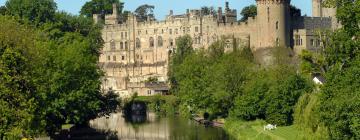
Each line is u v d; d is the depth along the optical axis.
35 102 83.38
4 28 87.19
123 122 181.75
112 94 150.50
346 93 73.94
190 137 134.75
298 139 100.50
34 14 189.75
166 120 185.25
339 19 83.94
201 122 170.62
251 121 138.25
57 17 192.12
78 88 120.94
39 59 94.62
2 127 76.50
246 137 122.56
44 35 139.50
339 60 84.69
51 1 193.75
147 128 159.50
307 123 94.88
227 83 157.50
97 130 148.12
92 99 129.88
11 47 83.06
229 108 157.25
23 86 82.12
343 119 71.12
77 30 194.62
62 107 112.81
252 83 143.00
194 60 189.88
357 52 82.69
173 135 140.62
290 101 127.50
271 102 129.00
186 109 194.50
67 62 118.81
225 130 145.12
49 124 109.38
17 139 76.38
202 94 164.50
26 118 77.88
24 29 95.94
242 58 182.00
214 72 164.25
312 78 144.38
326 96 78.44
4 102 77.00
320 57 117.69
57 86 110.62
